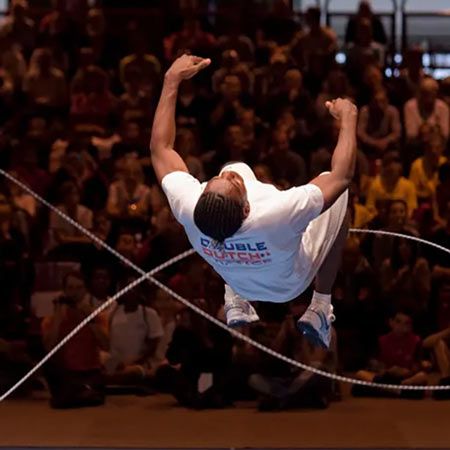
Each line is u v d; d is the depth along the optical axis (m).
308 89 17.80
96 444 10.96
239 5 19.94
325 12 20.27
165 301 13.66
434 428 11.77
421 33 19.98
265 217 6.30
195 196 6.49
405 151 16.70
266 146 16.22
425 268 13.94
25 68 18.06
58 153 16.16
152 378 13.44
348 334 13.89
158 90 17.69
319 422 12.05
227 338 12.88
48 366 12.95
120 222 14.35
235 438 11.28
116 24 19.31
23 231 14.39
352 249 13.85
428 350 13.99
